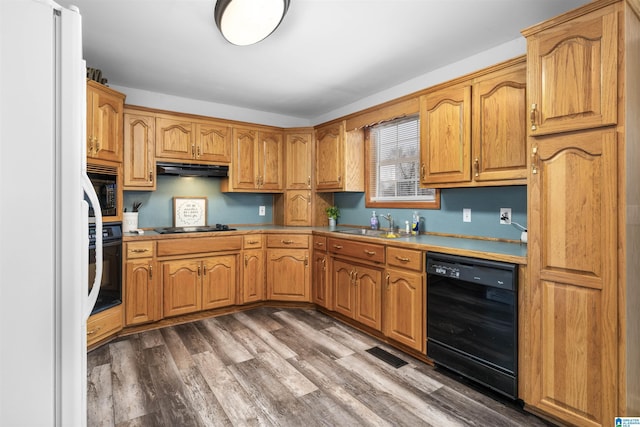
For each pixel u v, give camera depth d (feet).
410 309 8.20
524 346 6.03
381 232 11.18
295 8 6.76
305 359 8.14
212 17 7.04
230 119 13.33
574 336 5.40
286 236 12.13
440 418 5.91
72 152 3.19
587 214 5.24
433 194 10.36
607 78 4.99
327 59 9.14
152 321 10.11
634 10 5.05
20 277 2.95
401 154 11.44
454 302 7.20
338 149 12.37
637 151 5.18
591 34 5.14
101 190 8.87
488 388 6.87
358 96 12.30
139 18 7.07
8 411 2.92
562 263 5.52
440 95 8.54
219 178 13.37
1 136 2.86
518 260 6.08
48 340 3.09
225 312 11.68
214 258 11.26
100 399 6.43
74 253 3.22
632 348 5.10
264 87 11.33
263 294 12.25
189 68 9.70
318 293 11.65
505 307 6.26
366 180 12.59
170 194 12.34
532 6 6.74
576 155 5.37
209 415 5.98
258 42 7.91
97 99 8.68
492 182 7.45
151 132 10.82
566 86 5.42
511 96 7.06
